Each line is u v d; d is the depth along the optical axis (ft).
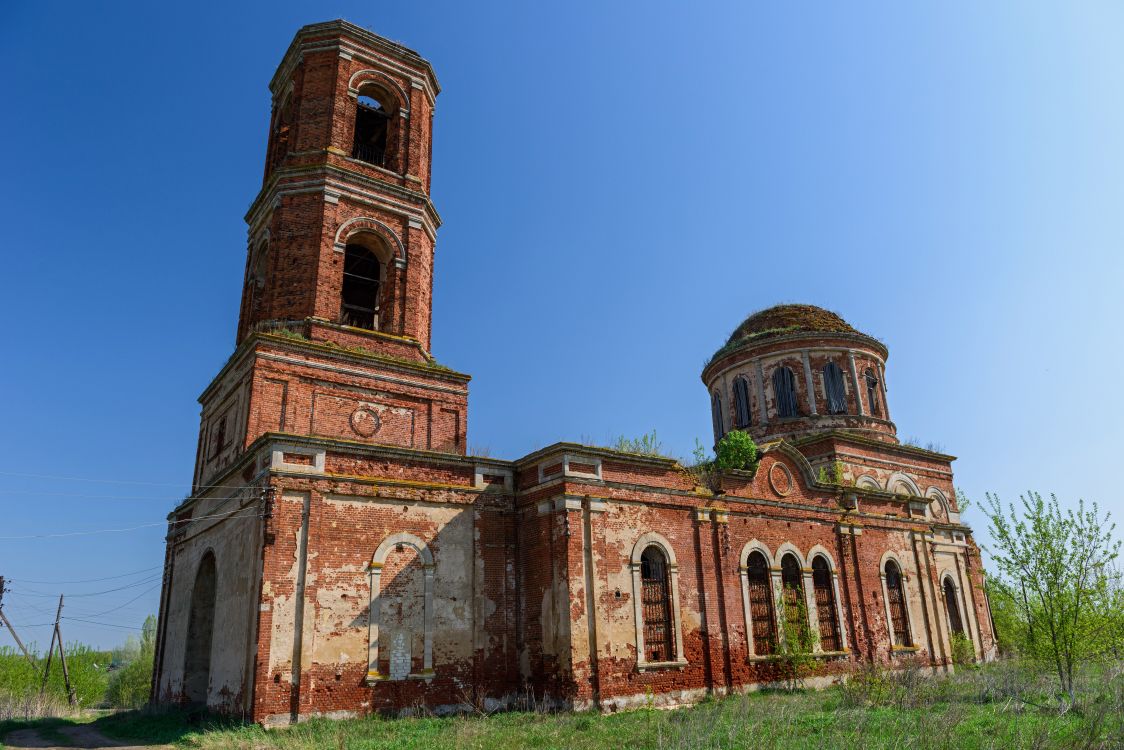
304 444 60.80
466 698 62.69
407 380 74.59
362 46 84.74
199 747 48.88
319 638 57.41
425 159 87.35
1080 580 63.62
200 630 73.51
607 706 61.72
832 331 115.44
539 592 66.33
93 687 147.54
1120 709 51.67
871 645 86.53
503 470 71.20
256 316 80.94
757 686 73.82
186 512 82.12
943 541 110.32
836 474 99.91
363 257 84.17
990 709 55.93
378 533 62.69
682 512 74.64
